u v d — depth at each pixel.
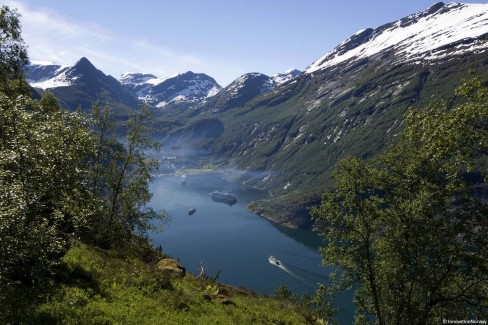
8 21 28.38
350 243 33.66
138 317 17.45
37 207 14.27
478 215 24.30
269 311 27.36
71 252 22.59
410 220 27.02
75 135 17.17
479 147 20.92
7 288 14.46
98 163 37.78
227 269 141.25
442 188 26.17
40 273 14.95
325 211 33.22
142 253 36.28
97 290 19.11
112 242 33.69
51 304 15.42
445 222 25.97
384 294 32.38
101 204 32.19
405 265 27.42
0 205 12.45
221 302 25.55
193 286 27.03
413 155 28.61
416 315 28.03
